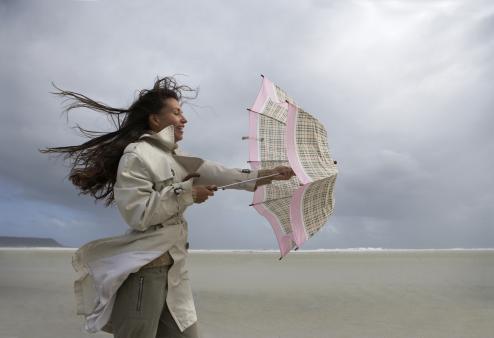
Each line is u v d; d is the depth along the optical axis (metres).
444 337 5.83
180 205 2.95
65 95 3.38
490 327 6.34
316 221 3.20
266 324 6.59
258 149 3.84
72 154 3.33
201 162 3.38
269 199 3.74
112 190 3.28
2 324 6.49
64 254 22.38
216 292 9.46
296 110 3.30
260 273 13.34
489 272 13.20
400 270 13.93
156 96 3.30
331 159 3.32
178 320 3.08
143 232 2.98
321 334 6.03
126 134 3.25
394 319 6.89
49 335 5.97
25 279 11.41
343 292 9.43
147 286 2.93
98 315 2.96
